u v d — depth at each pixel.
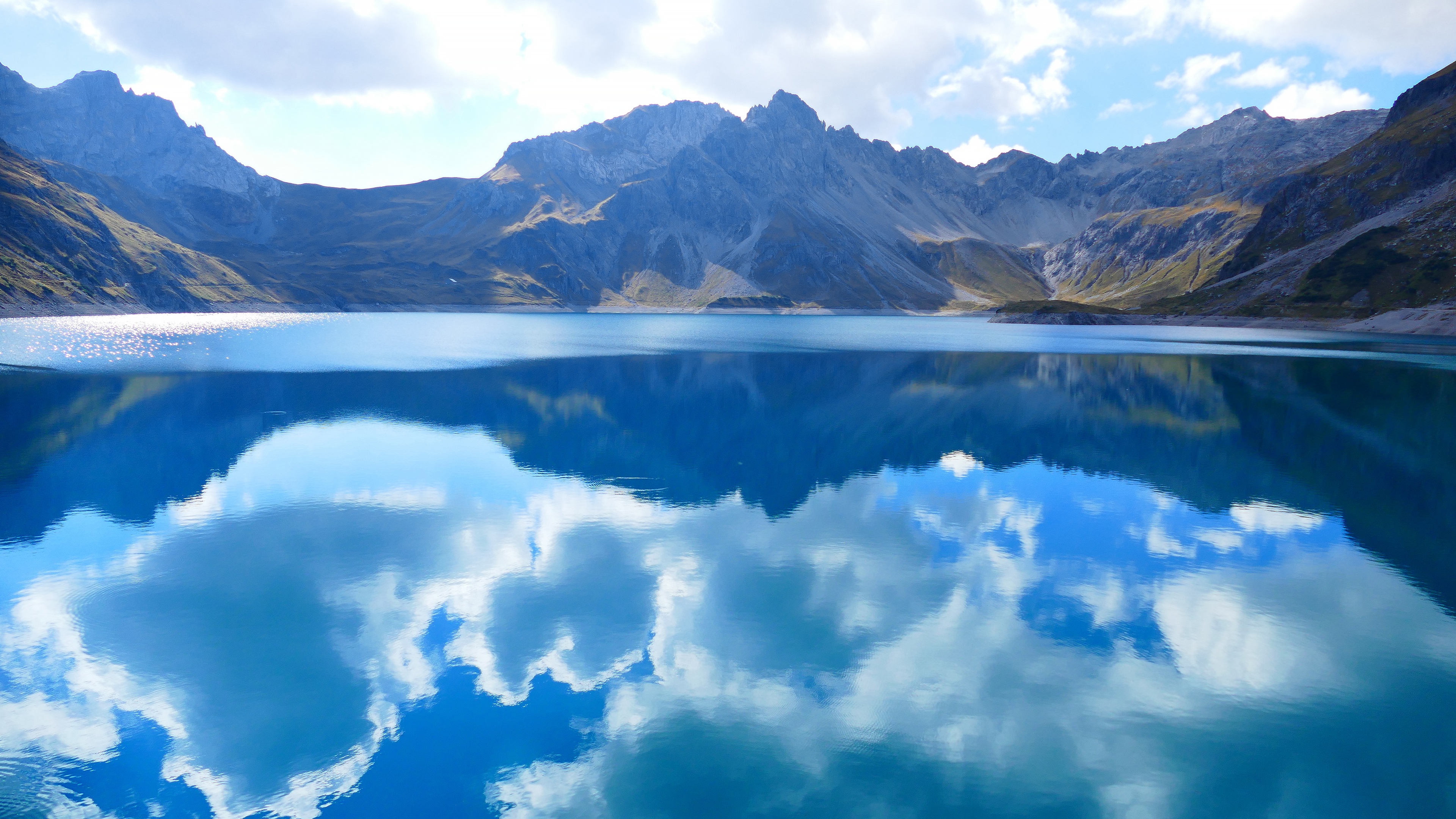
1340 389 78.19
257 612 22.69
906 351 135.62
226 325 197.00
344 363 94.94
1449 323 162.88
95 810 14.17
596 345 143.62
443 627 21.86
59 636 21.06
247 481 37.75
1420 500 36.91
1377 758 16.23
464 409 61.00
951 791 14.91
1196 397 72.31
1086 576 26.53
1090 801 14.70
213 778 15.10
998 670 19.75
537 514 32.94
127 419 53.06
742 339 179.25
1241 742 16.73
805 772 15.50
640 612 23.02
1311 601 24.55
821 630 21.94
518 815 14.11
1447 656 20.77
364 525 31.08
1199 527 32.28
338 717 17.34
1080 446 49.88
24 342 110.56
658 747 16.28
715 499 35.91
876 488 38.59
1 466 39.78
